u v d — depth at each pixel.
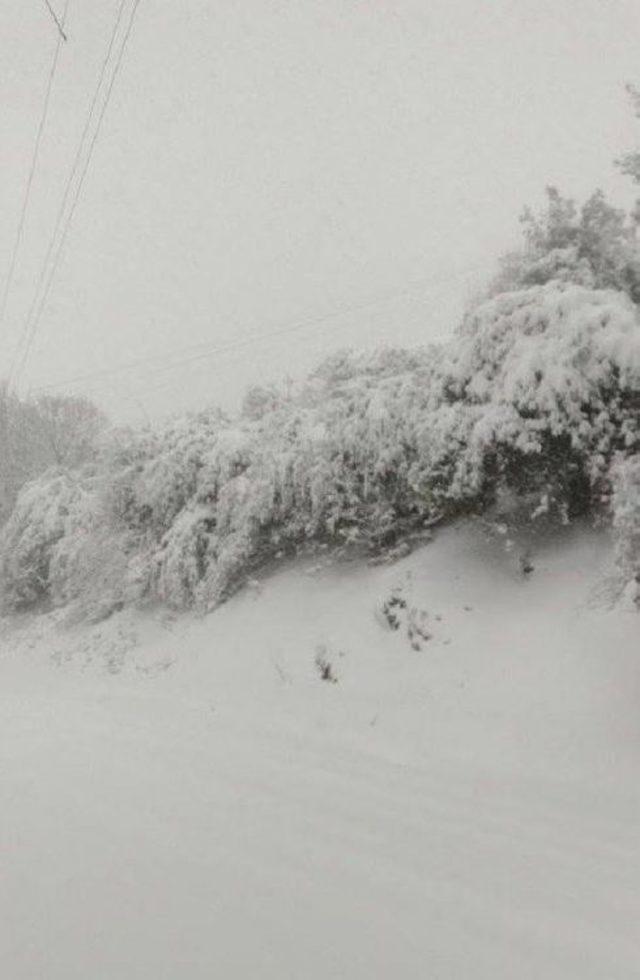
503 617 7.03
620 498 5.60
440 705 6.31
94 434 22.02
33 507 16.83
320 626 8.60
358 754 5.91
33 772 6.39
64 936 3.52
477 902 3.67
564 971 3.12
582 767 4.99
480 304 8.55
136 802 5.33
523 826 4.45
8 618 17.30
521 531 8.02
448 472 7.82
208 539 11.23
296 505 10.09
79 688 10.38
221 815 4.93
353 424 9.09
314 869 4.07
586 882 3.80
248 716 7.28
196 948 3.33
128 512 13.08
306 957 3.22
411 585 8.23
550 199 8.40
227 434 11.74
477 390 7.50
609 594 6.43
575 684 5.79
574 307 7.07
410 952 3.25
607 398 6.93
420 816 4.71
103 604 13.59
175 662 9.88
